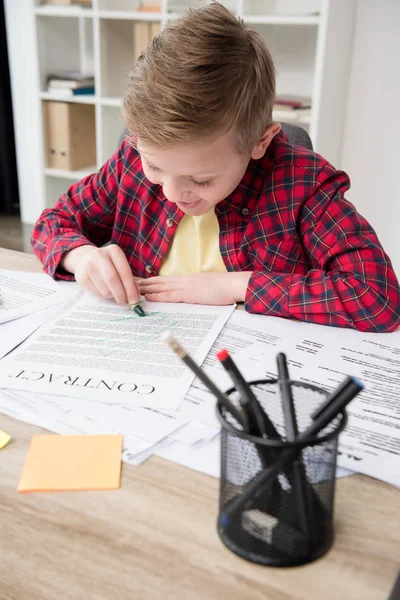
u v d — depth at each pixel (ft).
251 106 2.62
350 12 7.49
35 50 9.36
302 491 1.32
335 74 7.51
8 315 2.69
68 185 10.97
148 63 2.54
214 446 1.74
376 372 2.20
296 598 1.25
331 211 3.12
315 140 7.46
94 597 1.25
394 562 1.35
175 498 1.54
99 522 1.45
